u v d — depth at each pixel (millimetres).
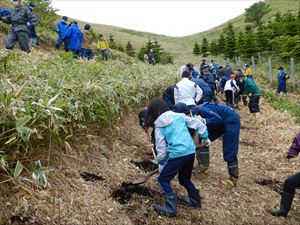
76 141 5023
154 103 4176
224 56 38281
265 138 9195
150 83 9016
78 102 4859
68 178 4207
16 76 4695
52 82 4891
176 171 4133
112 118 5887
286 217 4848
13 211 3344
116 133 6156
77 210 3742
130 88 7375
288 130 9648
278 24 31422
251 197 5281
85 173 4566
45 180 3508
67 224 3500
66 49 12203
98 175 4652
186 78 6668
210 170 6066
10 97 3498
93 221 3701
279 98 16297
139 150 6055
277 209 5031
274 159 7328
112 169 4965
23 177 3561
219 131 5426
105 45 15836
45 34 14523
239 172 6348
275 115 11672
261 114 12312
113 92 6035
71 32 12062
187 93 6469
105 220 3789
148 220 4016
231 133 5320
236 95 13664
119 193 4395
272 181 6168
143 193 4578
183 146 4031
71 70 6062
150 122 4180
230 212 4672
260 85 21969
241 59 30969
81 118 4848
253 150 7977
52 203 3656
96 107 5422
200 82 7676
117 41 58812
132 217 3998
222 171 6148
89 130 5438
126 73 8250
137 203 4289
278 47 27125
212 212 4539
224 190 5312
